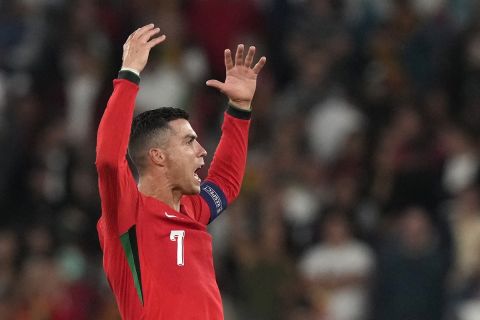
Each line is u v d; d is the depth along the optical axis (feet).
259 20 195.83
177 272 77.46
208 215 84.53
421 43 191.21
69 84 189.16
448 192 166.20
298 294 153.28
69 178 170.19
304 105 181.16
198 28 191.83
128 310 77.77
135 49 77.87
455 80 188.14
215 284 78.84
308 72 184.75
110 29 191.93
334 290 155.43
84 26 193.98
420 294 153.69
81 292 154.40
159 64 183.21
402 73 190.60
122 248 77.56
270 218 157.69
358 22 196.03
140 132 79.66
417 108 176.14
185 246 78.28
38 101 185.26
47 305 150.82
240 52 86.07
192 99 183.01
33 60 190.70
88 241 164.76
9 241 158.81
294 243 159.12
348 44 192.13
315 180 168.45
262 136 176.76
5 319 150.30
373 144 173.88
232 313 152.66
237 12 193.67
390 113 180.65
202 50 190.90
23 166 174.50
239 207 159.94
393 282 154.30
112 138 75.72
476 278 155.43
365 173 169.99
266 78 189.88
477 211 159.84
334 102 180.96
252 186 164.76
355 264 155.94
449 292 154.81
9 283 154.61
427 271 154.10
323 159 175.11
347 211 161.27
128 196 77.30
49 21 195.72
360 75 190.80
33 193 171.63
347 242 157.38
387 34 194.80
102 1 195.52
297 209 164.35
